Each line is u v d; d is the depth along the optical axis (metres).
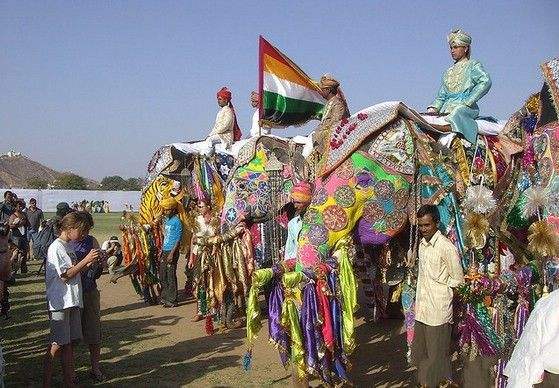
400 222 6.49
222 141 12.16
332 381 5.75
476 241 5.91
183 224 11.84
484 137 7.52
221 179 11.62
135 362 7.69
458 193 6.77
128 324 9.98
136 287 11.95
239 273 8.83
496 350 5.37
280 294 5.94
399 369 7.07
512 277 5.43
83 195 72.06
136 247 11.70
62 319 6.25
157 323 9.98
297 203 6.79
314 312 5.67
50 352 6.27
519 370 3.47
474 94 7.50
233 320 9.38
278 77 8.26
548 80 5.98
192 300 12.00
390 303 9.34
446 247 5.50
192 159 12.12
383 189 6.44
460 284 5.43
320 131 7.29
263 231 9.34
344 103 7.45
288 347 5.86
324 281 5.77
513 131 7.08
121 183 123.75
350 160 6.48
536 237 5.29
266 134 9.81
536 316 3.54
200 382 6.81
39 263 19.44
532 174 6.07
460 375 6.27
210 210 10.43
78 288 6.34
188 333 9.21
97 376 6.99
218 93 12.49
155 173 12.40
